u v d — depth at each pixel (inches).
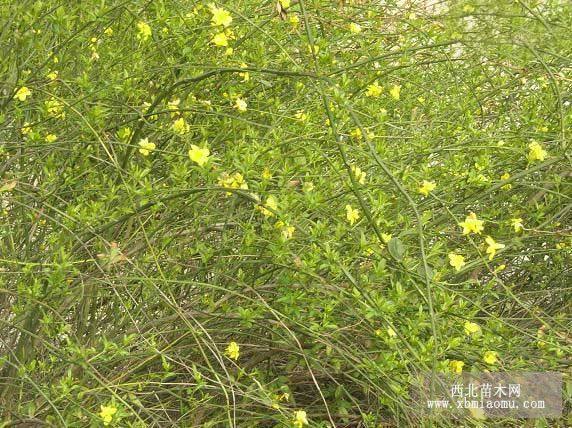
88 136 101.2
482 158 104.9
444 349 88.5
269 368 102.4
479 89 134.8
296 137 100.7
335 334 93.1
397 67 110.1
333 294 91.1
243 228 93.7
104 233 101.7
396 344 90.7
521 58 122.3
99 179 105.3
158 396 103.0
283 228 88.9
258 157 97.6
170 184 108.8
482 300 116.5
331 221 102.3
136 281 100.3
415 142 110.6
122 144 96.0
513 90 128.6
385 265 91.0
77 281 98.5
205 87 111.1
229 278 94.4
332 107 102.7
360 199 87.4
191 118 111.3
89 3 100.6
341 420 110.0
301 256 92.2
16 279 101.7
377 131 112.0
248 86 110.6
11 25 100.0
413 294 94.0
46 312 95.6
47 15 96.3
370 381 90.1
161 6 102.6
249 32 113.7
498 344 96.3
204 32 103.6
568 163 114.3
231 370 102.3
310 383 107.9
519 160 115.0
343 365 102.0
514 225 104.9
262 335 101.7
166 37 106.6
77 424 89.3
